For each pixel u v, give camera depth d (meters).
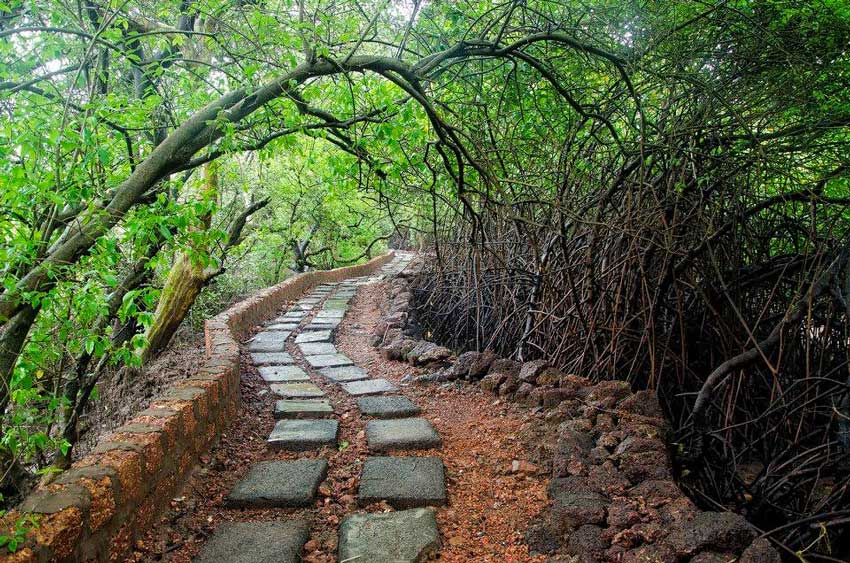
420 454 4.04
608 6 4.82
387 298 11.04
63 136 2.87
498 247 6.76
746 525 2.42
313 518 3.16
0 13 3.55
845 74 4.54
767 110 4.64
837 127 4.43
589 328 5.21
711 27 4.79
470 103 4.96
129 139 3.85
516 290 6.41
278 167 12.80
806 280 4.20
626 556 2.52
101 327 4.29
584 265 5.38
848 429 3.76
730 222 4.52
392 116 4.26
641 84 4.76
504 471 3.67
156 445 2.96
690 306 5.42
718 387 4.73
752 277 5.09
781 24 4.52
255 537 2.87
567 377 4.75
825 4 4.30
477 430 4.44
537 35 4.14
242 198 11.48
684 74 4.45
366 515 3.12
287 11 4.32
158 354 7.07
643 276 4.79
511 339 6.57
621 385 4.35
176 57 4.03
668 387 5.28
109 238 3.00
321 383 5.94
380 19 4.81
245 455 4.02
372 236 20.12
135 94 4.66
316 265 21.61
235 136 3.76
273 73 3.75
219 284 11.78
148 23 4.37
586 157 5.63
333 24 4.23
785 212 5.42
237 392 4.89
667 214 4.90
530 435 4.09
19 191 2.75
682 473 3.98
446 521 3.13
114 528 2.52
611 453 3.52
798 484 3.98
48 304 2.71
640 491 2.98
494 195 6.25
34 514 2.12
